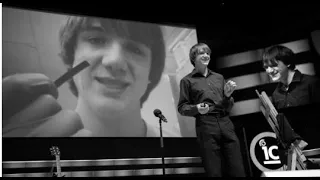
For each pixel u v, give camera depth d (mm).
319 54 4746
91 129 4223
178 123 4703
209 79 2885
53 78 4191
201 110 2607
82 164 4133
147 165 4453
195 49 3016
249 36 5195
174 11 5277
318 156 4461
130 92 4535
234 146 2654
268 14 5160
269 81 4941
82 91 4293
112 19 4715
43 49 4242
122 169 4316
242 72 5090
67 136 4090
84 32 4508
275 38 5047
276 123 2742
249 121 4902
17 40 4152
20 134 3898
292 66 4859
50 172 3951
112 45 4602
